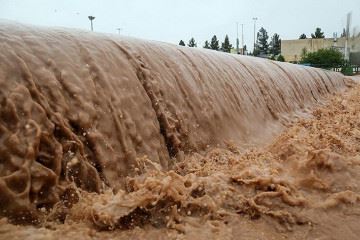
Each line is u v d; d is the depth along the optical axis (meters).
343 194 4.03
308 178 4.34
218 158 5.92
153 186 3.59
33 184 3.26
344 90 24.09
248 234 3.42
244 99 8.47
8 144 3.26
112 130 4.35
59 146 3.57
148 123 5.00
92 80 4.45
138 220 3.34
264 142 7.63
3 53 3.72
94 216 3.22
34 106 3.57
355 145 6.17
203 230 3.35
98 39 5.21
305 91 15.06
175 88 6.03
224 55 10.05
